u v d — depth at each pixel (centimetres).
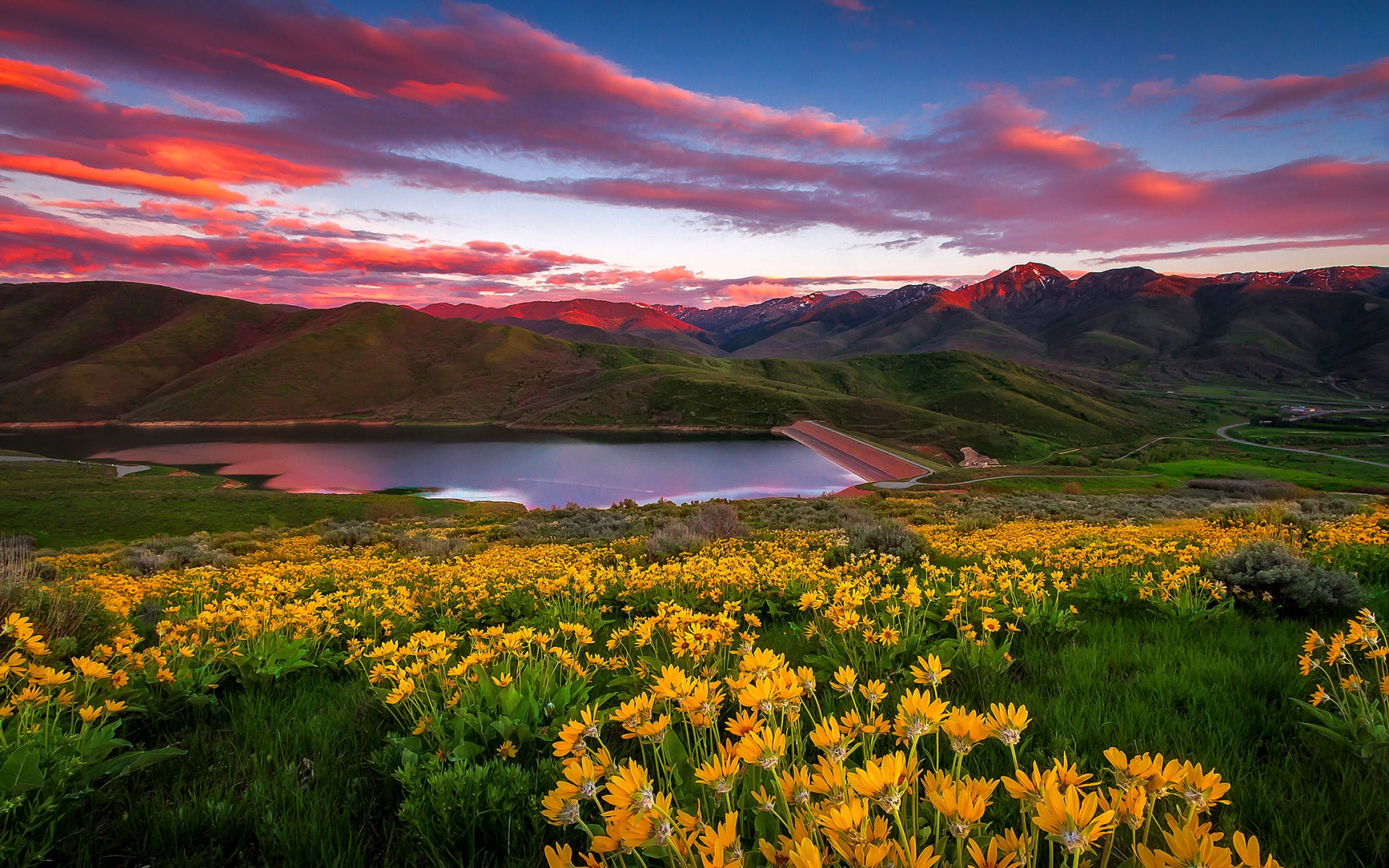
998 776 237
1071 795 101
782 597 602
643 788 122
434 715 280
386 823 235
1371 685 275
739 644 357
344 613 607
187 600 810
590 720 156
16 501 6041
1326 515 1504
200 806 239
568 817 129
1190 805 104
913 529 1252
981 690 326
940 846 126
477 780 227
